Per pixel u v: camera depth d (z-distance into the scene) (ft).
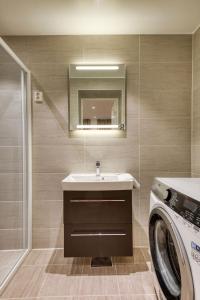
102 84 7.25
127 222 5.95
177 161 7.40
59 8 5.86
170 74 7.32
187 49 7.29
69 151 7.37
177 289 3.96
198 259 2.70
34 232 7.41
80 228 5.95
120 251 5.95
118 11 6.02
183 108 7.35
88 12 6.05
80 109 7.27
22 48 7.26
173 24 6.71
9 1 5.56
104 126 7.27
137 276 5.92
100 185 5.91
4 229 7.17
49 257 6.90
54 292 5.32
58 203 7.38
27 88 7.15
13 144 7.20
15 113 7.16
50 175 7.36
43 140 7.33
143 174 7.40
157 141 7.38
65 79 7.32
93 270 6.21
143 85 7.32
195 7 5.87
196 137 7.04
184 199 3.27
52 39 7.28
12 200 7.23
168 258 4.36
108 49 7.29
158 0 5.59
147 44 7.29
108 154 7.38
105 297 5.14
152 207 4.59
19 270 6.21
